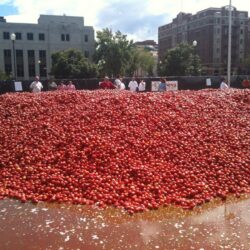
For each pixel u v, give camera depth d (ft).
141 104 25.02
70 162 18.52
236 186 17.60
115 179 17.28
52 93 29.81
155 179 17.21
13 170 18.70
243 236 13.12
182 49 179.11
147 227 13.79
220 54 243.81
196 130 22.39
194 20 256.52
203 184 17.19
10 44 217.36
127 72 206.59
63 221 14.25
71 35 227.61
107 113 23.35
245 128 23.94
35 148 20.15
